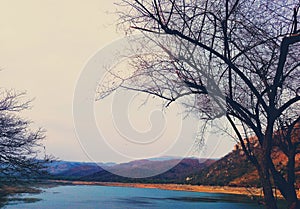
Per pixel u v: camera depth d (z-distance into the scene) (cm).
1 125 1959
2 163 1958
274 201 491
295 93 621
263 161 509
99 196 3859
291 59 616
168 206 3016
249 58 573
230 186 3525
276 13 555
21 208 2698
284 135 631
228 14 514
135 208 2897
